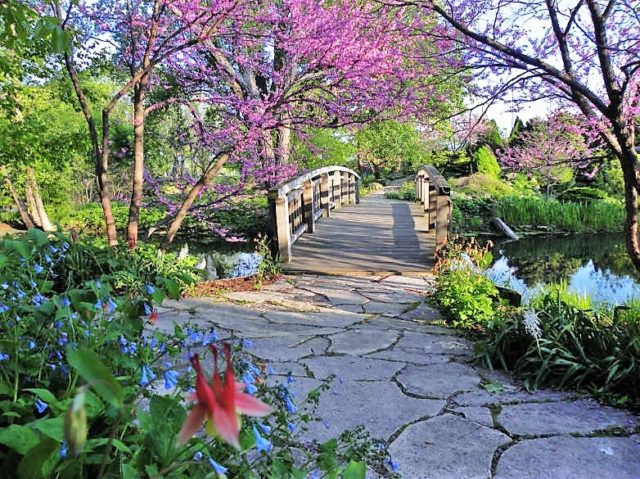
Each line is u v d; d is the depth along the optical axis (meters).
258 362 2.26
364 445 1.45
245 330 3.93
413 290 5.27
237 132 6.02
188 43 4.93
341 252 7.00
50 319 1.54
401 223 9.58
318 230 8.73
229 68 6.59
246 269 7.88
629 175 3.29
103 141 5.45
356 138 13.79
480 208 14.03
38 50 5.22
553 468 2.07
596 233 12.79
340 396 2.74
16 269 1.84
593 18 3.12
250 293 5.15
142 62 5.46
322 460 1.33
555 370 2.95
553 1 3.39
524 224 13.12
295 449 2.13
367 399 2.71
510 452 2.19
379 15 4.96
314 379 2.97
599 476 2.01
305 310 4.55
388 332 3.91
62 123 11.01
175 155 7.79
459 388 2.86
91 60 6.14
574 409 2.59
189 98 6.56
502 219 13.30
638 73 3.96
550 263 9.04
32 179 10.00
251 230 11.41
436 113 5.49
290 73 6.07
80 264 2.54
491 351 3.25
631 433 2.34
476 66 3.83
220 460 1.19
